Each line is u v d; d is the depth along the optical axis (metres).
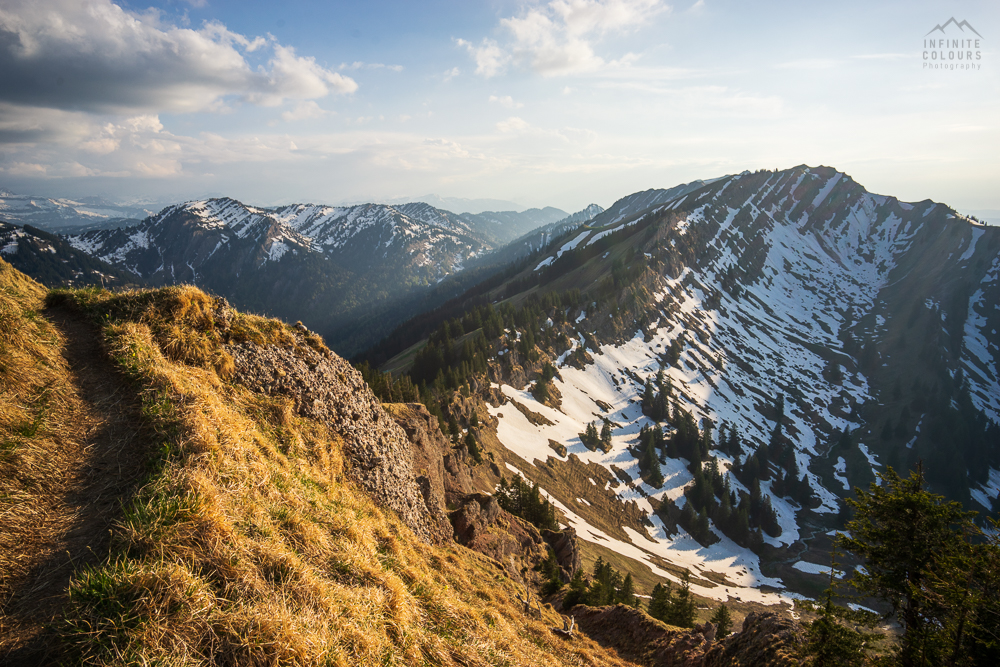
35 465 7.98
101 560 7.18
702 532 110.12
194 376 13.43
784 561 109.06
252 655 6.79
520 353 148.75
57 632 6.10
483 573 21.98
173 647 6.38
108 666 5.86
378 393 96.19
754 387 184.12
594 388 154.25
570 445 123.50
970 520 15.01
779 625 18.84
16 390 9.09
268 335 18.73
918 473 16.36
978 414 185.88
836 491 144.38
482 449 97.69
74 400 9.83
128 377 11.06
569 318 180.62
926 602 14.88
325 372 19.95
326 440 16.98
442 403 107.38
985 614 13.52
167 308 14.93
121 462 9.04
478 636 11.74
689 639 23.84
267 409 15.30
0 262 13.48
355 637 8.39
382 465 19.50
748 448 148.00
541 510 61.06
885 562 16.03
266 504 10.44
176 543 7.83
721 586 91.50
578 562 48.56
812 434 172.62
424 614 11.30
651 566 88.62
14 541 6.88
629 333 182.12
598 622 28.80
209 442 10.40
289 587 8.42
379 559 12.10
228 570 7.91
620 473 120.38
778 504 134.88
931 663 14.45
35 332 10.94
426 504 24.92
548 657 14.82
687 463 132.75
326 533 11.18
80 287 14.30
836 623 16.05
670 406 151.88
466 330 178.75
